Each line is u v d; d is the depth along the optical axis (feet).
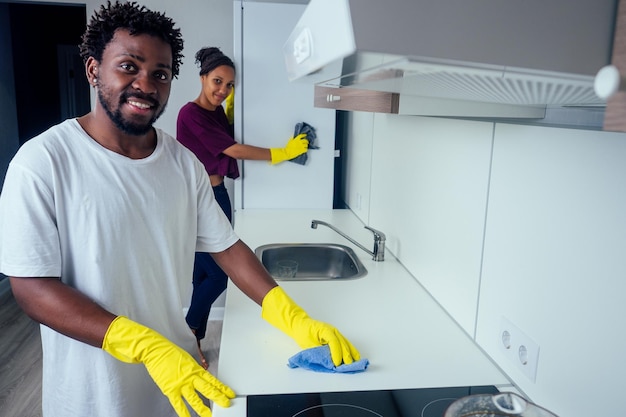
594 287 2.47
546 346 2.89
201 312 8.16
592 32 1.37
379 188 6.94
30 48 14.69
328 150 8.78
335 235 7.20
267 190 8.79
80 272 3.56
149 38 3.38
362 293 4.89
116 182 3.58
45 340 3.79
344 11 1.29
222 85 7.87
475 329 3.88
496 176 3.50
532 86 1.62
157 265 3.92
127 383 3.83
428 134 4.91
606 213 2.38
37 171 3.30
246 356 3.58
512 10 1.35
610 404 2.37
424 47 1.32
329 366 3.36
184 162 4.13
